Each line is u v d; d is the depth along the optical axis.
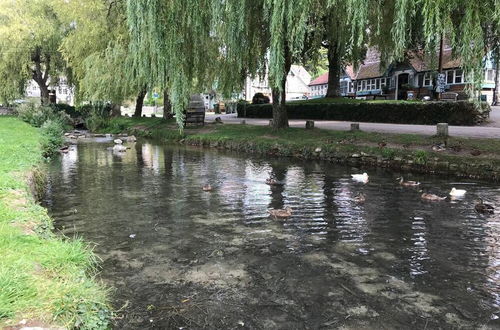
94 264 5.77
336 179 12.31
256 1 13.63
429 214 8.48
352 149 15.50
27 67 35.78
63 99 61.94
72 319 3.46
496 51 10.05
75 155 18.19
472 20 8.89
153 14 11.58
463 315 4.55
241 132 21.94
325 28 17.22
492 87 37.81
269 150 18.03
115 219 8.14
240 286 5.20
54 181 12.09
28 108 31.72
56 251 4.73
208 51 16.27
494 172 11.96
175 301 4.78
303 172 13.59
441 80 25.17
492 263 6.00
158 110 60.09
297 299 4.88
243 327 4.25
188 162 16.02
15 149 12.73
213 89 27.23
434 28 8.94
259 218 8.23
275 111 20.77
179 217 8.30
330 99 33.72
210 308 4.63
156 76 13.16
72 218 8.19
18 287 3.58
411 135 16.03
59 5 31.02
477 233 7.30
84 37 28.06
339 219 8.17
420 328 4.28
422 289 5.17
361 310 4.63
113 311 4.46
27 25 33.16
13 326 3.11
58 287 3.80
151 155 18.25
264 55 16.95
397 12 8.98
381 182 11.82
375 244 6.77
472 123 20.91
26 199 6.90
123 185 11.52
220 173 13.48
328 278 5.46
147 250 6.43
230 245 6.69
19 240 4.79
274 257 6.18
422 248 6.59
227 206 9.17
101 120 33.12
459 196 10.05
